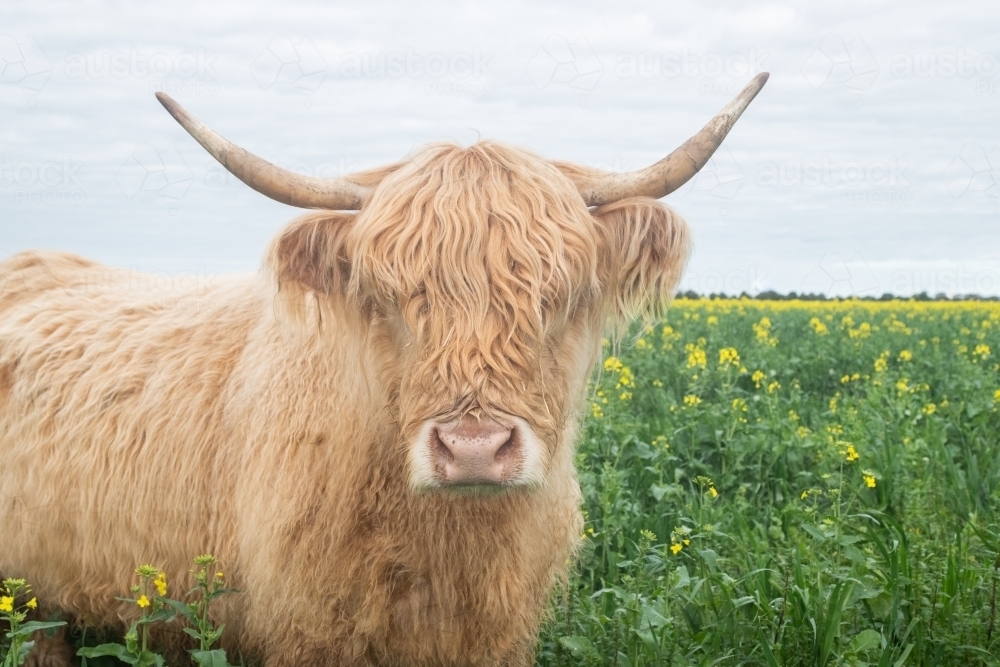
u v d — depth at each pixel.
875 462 6.45
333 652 3.85
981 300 42.97
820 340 14.55
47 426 4.57
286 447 3.86
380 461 3.71
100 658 4.60
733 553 5.18
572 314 3.67
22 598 4.73
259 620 3.95
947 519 5.74
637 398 9.47
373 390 3.64
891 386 8.99
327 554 3.76
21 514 4.59
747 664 4.24
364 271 3.48
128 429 4.34
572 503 4.38
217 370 4.30
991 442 7.33
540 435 3.36
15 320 4.97
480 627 3.91
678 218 3.75
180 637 4.37
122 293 5.05
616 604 4.75
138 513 4.25
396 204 3.50
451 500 3.71
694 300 33.41
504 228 3.42
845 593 4.20
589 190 3.83
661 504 5.93
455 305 3.32
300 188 3.63
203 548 4.14
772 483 6.71
